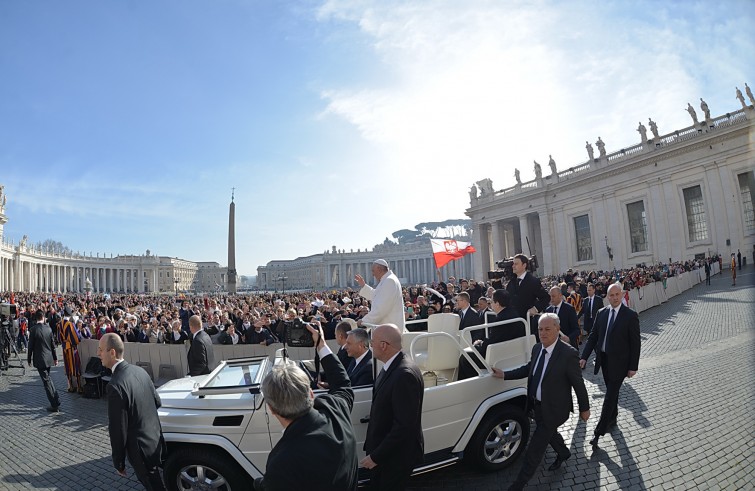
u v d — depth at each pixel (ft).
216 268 631.97
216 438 15.29
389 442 12.01
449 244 65.00
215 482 15.65
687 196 132.26
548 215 178.81
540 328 17.26
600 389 30.45
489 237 212.23
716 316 54.13
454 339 18.63
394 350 13.24
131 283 436.35
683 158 131.75
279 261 615.16
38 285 305.94
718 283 86.74
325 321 43.98
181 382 19.40
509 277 25.64
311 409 9.59
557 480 17.88
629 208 149.79
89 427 29.30
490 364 18.88
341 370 14.19
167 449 16.10
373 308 17.98
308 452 8.94
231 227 165.78
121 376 14.78
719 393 26.66
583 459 19.76
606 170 153.79
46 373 33.37
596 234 159.53
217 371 18.24
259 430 15.10
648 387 29.71
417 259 398.42
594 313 40.65
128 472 21.50
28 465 22.80
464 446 17.48
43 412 33.35
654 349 41.11
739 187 118.32
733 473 17.28
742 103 117.29
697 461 18.61
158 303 123.34
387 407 12.72
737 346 37.96
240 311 57.16
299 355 36.88
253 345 39.24
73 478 21.04
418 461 12.76
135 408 14.71
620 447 20.74
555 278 118.21
